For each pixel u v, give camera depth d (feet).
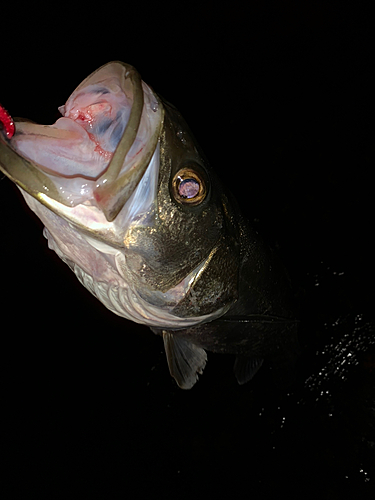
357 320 1.67
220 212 0.77
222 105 2.44
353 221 1.90
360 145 2.07
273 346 1.26
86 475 1.60
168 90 2.59
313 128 2.20
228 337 1.08
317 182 2.06
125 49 2.77
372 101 2.18
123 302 0.78
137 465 1.59
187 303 0.79
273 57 2.49
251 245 0.94
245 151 2.25
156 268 0.72
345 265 1.80
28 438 1.68
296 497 1.48
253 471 1.54
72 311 1.88
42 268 1.99
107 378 1.73
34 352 1.83
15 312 1.93
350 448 1.51
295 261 1.88
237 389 1.63
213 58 2.61
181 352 1.03
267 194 2.11
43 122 2.56
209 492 1.52
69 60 2.76
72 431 1.67
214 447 1.58
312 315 1.72
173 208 0.68
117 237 0.66
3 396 1.77
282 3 2.54
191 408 1.64
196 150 0.69
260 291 1.02
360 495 1.44
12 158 0.55
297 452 1.54
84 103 0.61
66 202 0.58
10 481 1.61
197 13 2.74
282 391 1.58
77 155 0.59
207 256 0.77
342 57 2.35
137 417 1.66
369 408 1.53
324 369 1.61
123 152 0.56
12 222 2.09
